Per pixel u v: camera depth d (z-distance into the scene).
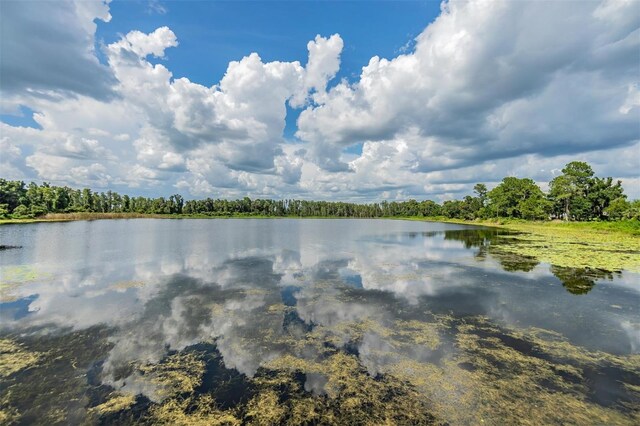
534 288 15.34
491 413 6.14
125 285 15.70
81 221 75.50
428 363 8.09
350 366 7.93
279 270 19.52
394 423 5.88
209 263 21.66
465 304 12.92
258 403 6.50
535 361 8.23
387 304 12.93
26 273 18.17
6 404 6.47
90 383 7.23
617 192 69.56
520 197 84.88
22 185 81.62
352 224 82.62
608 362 8.20
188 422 5.96
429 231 53.81
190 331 10.15
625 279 17.03
